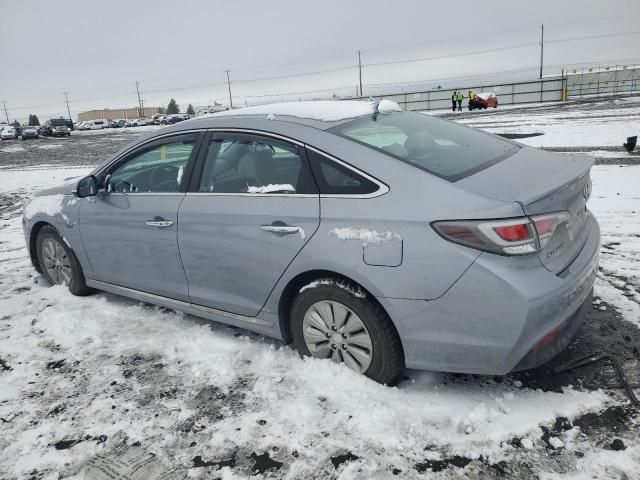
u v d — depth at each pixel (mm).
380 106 3600
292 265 2928
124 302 4387
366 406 2725
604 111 22156
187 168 3518
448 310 2500
